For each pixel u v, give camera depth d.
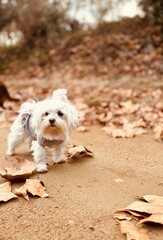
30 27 5.59
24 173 1.32
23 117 1.54
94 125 2.26
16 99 2.68
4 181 1.34
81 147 1.62
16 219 1.10
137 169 1.46
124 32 4.96
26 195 1.20
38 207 1.16
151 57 4.02
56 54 5.06
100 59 4.43
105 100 2.90
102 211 1.13
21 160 1.47
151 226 1.05
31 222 1.09
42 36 5.74
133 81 3.54
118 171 1.44
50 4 5.59
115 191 1.26
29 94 3.48
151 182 1.34
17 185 1.31
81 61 4.57
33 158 1.57
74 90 3.50
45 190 1.27
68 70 4.45
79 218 1.10
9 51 5.75
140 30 4.79
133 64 4.04
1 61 5.48
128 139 1.89
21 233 1.04
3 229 1.06
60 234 1.03
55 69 4.65
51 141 1.43
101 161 1.55
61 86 3.79
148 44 4.31
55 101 1.42
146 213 1.08
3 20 5.43
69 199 1.21
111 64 4.23
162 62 3.84
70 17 5.80
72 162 1.54
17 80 4.55
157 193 1.25
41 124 1.40
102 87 3.44
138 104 2.57
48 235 1.03
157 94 2.79
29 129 1.51
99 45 4.76
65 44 5.24
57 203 1.18
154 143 1.80
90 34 5.37
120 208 1.15
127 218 1.07
